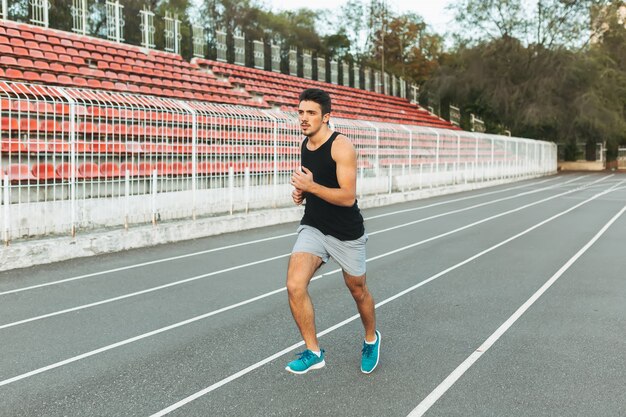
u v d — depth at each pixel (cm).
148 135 1134
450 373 423
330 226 402
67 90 1039
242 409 363
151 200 1144
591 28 4509
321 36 6072
